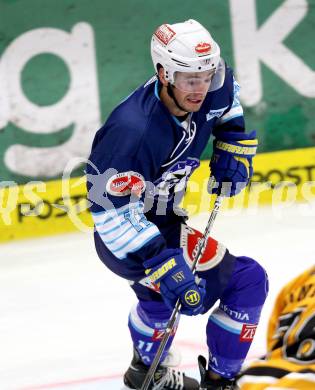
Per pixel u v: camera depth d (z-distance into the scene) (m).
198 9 20.89
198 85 8.77
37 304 14.77
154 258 8.94
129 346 12.63
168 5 20.61
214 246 9.70
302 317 5.38
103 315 13.98
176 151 9.38
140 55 20.50
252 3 21.20
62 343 12.94
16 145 19.34
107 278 15.84
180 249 9.03
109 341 12.88
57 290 15.41
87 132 20.08
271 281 15.30
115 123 8.97
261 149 21.61
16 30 19.23
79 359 12.26
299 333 5.34
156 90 9.05
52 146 19.67
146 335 10.09
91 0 19.89
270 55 21.45
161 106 9.02
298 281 5.65
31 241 18.67
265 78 21.47
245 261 9.75
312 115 21.88
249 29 21.27
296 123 21.75
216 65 8.82
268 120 21.58
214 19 21.02
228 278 9.52
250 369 5.26
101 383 11.34
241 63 21.28
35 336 13.30
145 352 10.19
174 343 12.42
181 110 9.05
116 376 11.54
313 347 5.23
